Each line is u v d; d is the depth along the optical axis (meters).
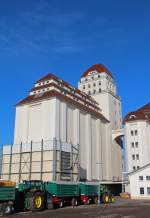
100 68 111.19
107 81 108.25
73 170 67.19
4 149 69.75
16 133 79.69
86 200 40.44
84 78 112.12
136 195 62.81
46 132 72.62
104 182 82.38
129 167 83.94
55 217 23.33
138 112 89.00
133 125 86.75
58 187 35.28
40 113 76.44
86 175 78.75
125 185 80.25
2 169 68.31
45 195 32.47
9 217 23.98
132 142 85.56
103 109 101.56
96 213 26.70
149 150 85.31
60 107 74.69
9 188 27.94
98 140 88.56
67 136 75.19
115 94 112.56
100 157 87.31
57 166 62.38
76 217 23.14
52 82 85.88
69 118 77.75
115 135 97.19
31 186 32.19
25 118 79.19
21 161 66.31
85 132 83.50
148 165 63.09
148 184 62.03
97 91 107.06
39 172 62.84
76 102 82.44
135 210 29.80
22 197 31.11
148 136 86.50
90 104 94.75
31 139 75.62
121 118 108.81
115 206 37.28
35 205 30.14
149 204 41.00
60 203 35.31
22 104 81.00
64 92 85.81
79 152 77.44
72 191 38.09
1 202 27.19
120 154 100.12
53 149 62.75
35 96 81.12
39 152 64.38
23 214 26.86
